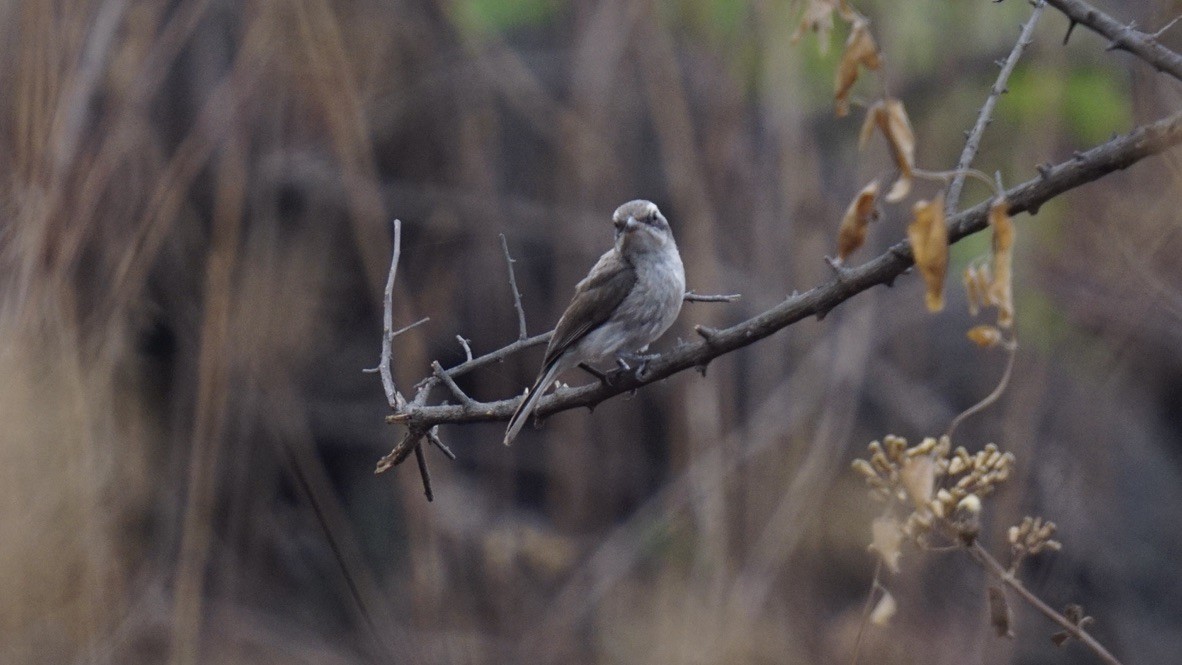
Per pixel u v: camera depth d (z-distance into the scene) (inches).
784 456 638.5
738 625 604.7
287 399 625.6
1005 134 564.4
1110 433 645.9
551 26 765.3
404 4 685.3
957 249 519.5
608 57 671.1
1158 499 668.7
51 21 461.7
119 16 495.2
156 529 589.9
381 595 671.1
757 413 650.2
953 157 586.9
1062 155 542.6
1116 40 195.2
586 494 692.1
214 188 601.9
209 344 564.4
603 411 703.7
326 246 645.3
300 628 634.2
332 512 636.7
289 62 583.8
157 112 594.2
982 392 673.6
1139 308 510.3
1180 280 458.6
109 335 521.3
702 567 620.7
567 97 741.3
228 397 606.2
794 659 604.1
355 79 631.2
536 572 670.5
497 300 698.2
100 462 526.0
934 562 604.7
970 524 212.4
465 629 646.5
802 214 624.4
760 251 633.6
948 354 692.7
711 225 631.2
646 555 660.7
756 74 626.5
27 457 486.0
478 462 727.7
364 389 716.0
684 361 247.4
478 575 671.8
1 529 494.6
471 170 699.4
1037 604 211.9
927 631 591.5
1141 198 469.4
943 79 587.8
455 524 680.4
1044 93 536.7
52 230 472.1
